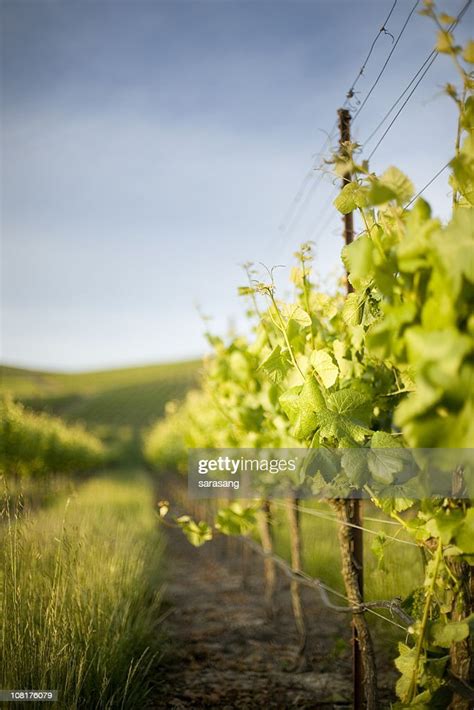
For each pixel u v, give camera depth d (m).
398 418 1.50
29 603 3.52
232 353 5.26
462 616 2.39
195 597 7.66
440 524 2.08
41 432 15.16
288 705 4.12
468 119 1.71
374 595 4.68
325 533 7.94
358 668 3.51
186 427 10.55
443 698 2.25
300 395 2.72
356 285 2.54
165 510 4.73
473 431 1.43
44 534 4.67
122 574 5.10
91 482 18.41
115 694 3.47
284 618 6.62
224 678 4.66
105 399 74.19
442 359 1.44
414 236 1.65
